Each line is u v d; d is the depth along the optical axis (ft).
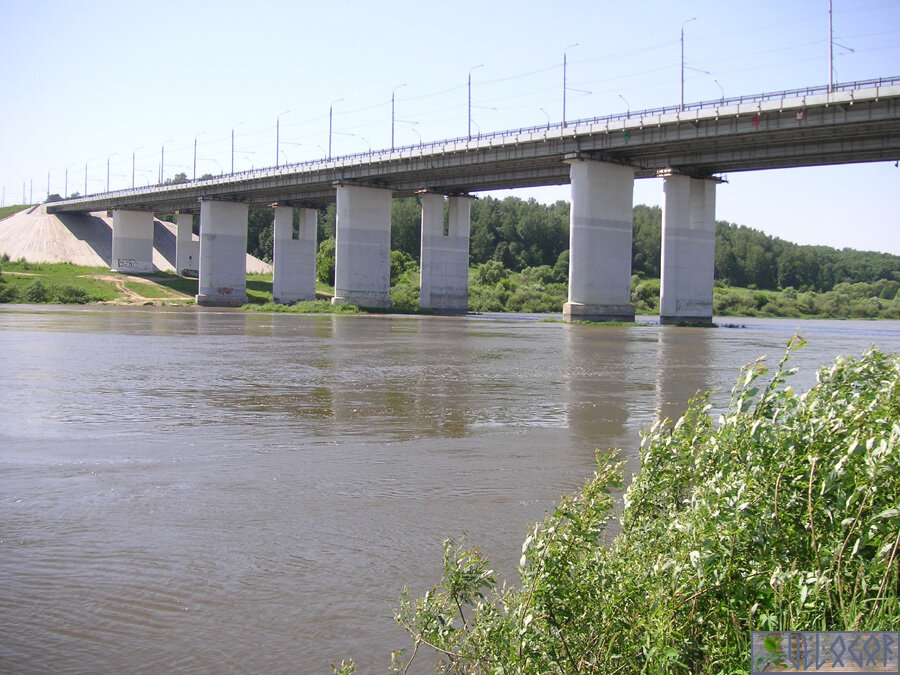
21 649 22.39
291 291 419.54
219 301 416.26
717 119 235.20
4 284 398.21
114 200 506.89
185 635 23.34
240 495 39.19
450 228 371.76
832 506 20.45
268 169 390.42
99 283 448.24
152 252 555.28
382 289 362.12
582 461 48.26
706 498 20.57
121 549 30.83
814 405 22.52
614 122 258.16
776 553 20.06
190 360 111.55
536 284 542.57
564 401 76.02
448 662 21.02
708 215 292.61
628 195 282.15
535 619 18.83
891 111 204.64
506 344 158.81
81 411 65.41
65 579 27.68
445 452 50.72
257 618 24.54
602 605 18.89
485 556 30.09
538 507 37.42
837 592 19.17
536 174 323.57
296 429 58.39
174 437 54.49
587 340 178.91
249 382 87.15
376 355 125.70
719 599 19.34
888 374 24.63
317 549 31.01
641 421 64.28
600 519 19.83
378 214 360.07
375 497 39.09
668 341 181.78
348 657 22.03
